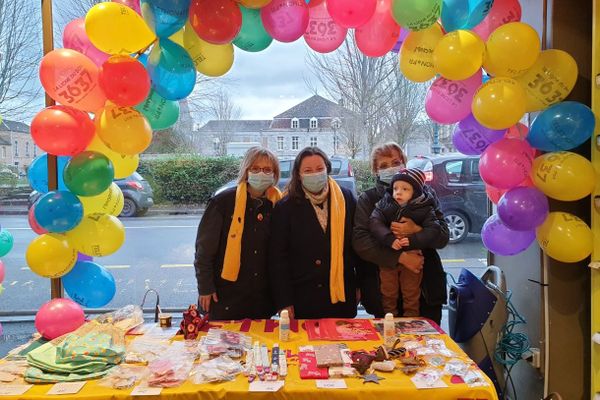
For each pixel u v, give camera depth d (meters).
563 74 1.97
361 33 2.16
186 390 1.57
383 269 2.38
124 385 1.61
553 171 1.96
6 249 2.32
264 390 1.57
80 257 2.30
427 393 1.56
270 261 2.30
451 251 3.24
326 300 2.30
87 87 1.95
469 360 1.79
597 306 2.04
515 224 2.07
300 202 2.29
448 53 1.93
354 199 2.41
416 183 2.24
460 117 2.16
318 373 1.67
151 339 2.05
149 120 2.16
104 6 1.86
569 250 2.00
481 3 1.96
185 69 1.96
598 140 1.99
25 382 1.66
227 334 2.02
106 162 2.05
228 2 1.88
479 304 2.33
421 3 1.89
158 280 3.38
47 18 2.37
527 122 2.34
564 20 2.17
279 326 2.09
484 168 2.09
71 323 2.11
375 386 1.58
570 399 2.28
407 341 1.97
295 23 1.97
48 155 2.28
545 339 2.26
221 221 2.33
